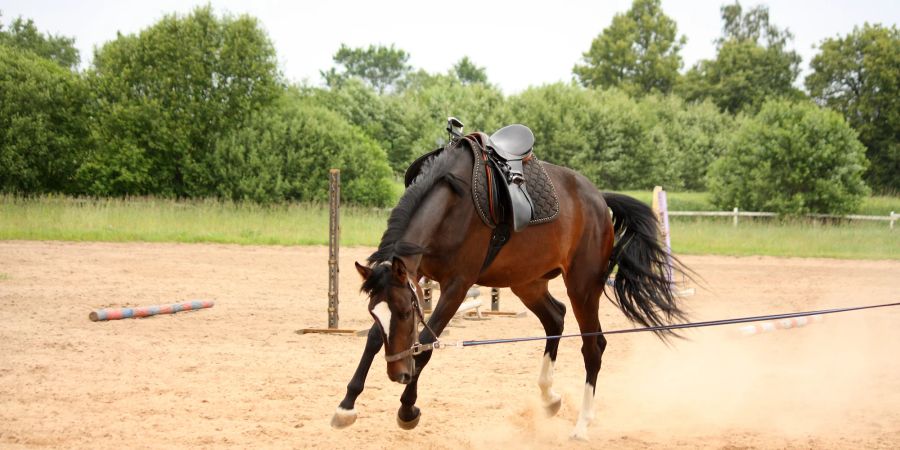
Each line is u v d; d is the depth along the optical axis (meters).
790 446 5.75
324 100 49.50
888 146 50.97
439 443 5.75
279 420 6.20
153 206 24.95
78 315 10.90
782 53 73.88
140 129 28.62
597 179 45.22
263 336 9.93
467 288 5.89
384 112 49.69
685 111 58.12
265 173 29.03
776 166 31.59
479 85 55.06
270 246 21.50
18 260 16.36
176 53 28.98
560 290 15.86
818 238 25.66
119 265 16.45
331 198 10.29
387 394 7.14
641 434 6.16
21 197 27.17
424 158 6.34
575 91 48.12
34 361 8.05
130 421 6.04
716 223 28.88
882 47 51.75
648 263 6.91
